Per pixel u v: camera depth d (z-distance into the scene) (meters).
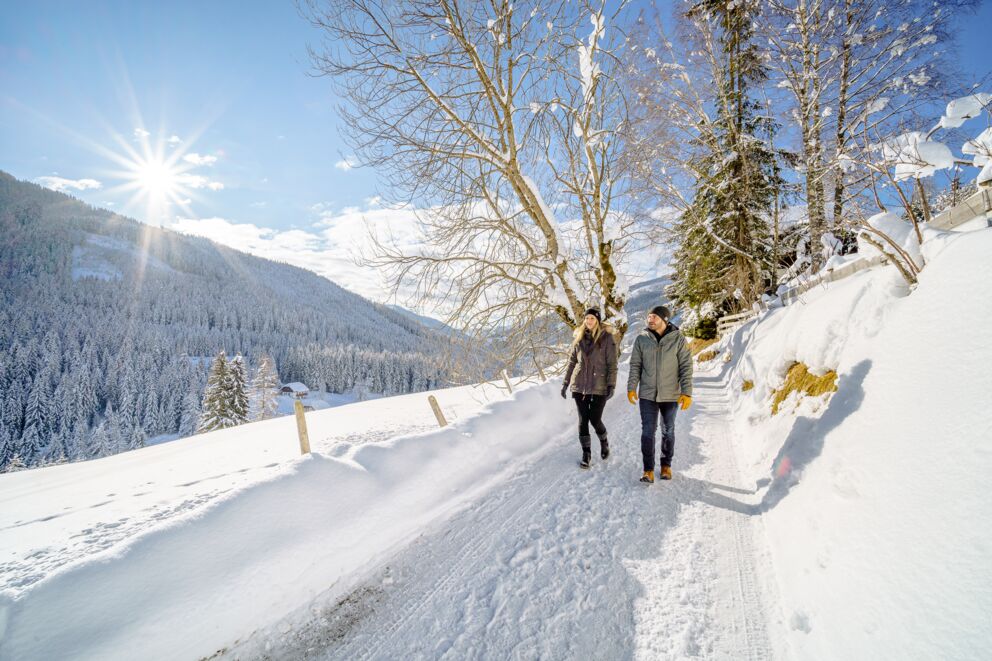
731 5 11.12
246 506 2.60
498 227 8.52
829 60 9.98
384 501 3.20
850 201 3.95
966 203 3.07
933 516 1.78
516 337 9.10
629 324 10.29
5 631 1.67
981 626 1.33
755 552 2.75
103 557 2.04
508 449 4.59
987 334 2.15
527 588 2.54
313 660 2.11
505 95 7.71
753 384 6.22
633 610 2.32
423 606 2.45
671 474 3.93
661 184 11.50
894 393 2.60
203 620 2.07
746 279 13.19
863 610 1.78
